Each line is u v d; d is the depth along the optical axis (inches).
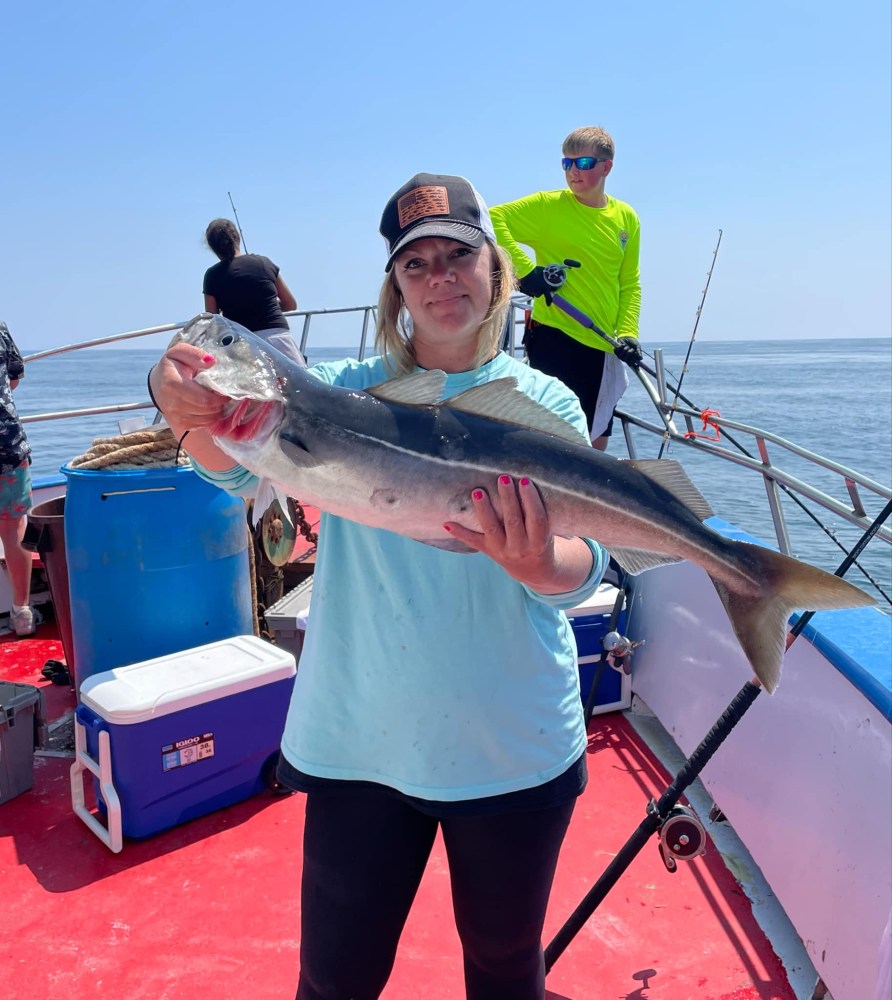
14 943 111.0
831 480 618.8
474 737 67.4
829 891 96.8
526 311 244.4
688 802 141.3
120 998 102.1
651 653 167.0
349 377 83.6
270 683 143.8
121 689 133.7
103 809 139.3
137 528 148.8
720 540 77.9
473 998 73.1
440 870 127.1
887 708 84.6
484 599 68.1
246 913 117.0
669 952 109.0
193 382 70.1
